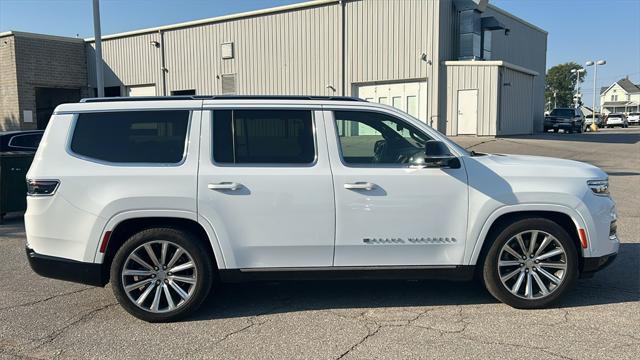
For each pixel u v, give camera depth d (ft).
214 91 96.37
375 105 15.93
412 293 17.62
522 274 15.90
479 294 17.44
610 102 398.83
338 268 15.47
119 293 15.12
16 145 31.63
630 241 24.17
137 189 14.88
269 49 90.22
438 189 15.42
